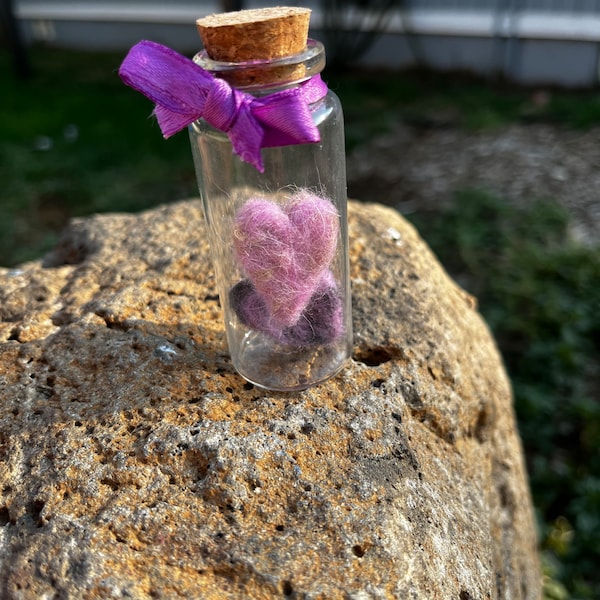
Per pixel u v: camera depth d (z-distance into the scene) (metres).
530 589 0.17
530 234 0.43
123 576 0.10
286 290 0.12
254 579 0.10
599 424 0.30
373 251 0.17
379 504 0.11
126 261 0.17
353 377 0.14
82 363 0.14
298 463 0.12
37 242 0.45
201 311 0.15
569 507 0.28
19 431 0.13
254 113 0.11
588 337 0.35
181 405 0.13
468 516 0.13
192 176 0.51
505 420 0.18
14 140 0.57
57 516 0.11
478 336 0.18
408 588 0.10
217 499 0.11
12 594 0.10
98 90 0.66
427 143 0.55
